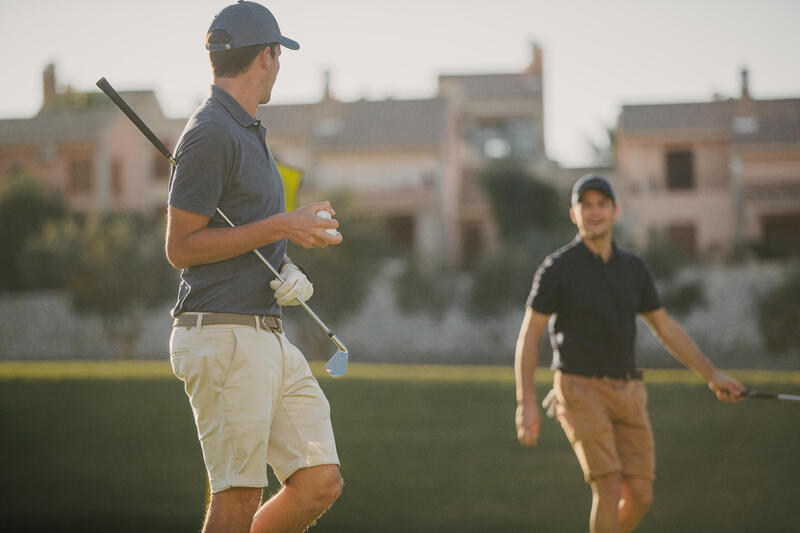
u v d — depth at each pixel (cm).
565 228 7362
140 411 1814
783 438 1579
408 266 6419
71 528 1352
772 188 7375
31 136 8000
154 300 6650
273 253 614
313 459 605
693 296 6162
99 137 7919
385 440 1580
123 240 6719
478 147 8425
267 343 592
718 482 1453
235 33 598
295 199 697
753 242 6912
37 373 2189
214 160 570
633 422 920
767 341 6062
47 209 7250
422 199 7594
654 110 7812
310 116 7962
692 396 1700
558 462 1527
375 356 6381
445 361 6372
